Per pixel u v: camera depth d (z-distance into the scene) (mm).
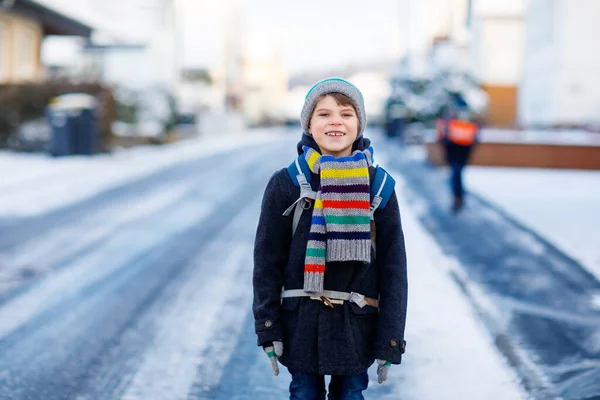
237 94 70750
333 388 2766
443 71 30125
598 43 27469
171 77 47875
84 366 4477
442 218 10516
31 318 5512
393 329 2494
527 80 32844
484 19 41656
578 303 5988
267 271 2574
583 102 27656
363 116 2689
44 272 7020
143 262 7496
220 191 13406
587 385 4125
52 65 37406
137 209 11094
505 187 13977
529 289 6430
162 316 5578
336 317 2531
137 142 26594
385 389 4074
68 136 19391
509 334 5105
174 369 4426
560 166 18203
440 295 6133
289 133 66188
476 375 4297
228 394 4023
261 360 4590
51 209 10906
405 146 28703
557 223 9602
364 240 2480
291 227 2598
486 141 18484
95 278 6805
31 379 4250
